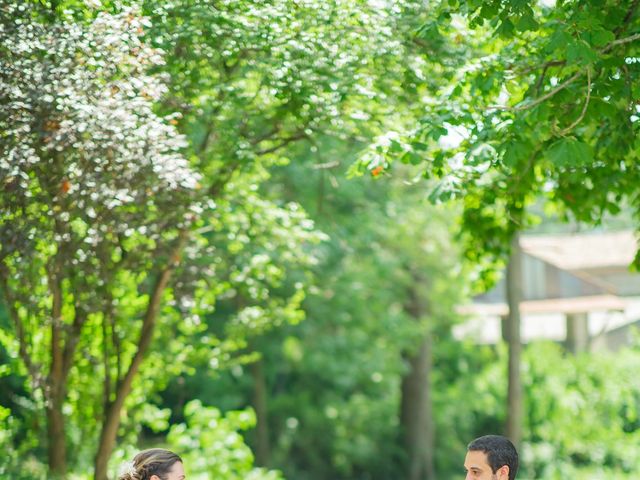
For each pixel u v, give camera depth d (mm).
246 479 15508
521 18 7625
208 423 15570
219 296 13133
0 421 12328
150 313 11562
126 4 9289
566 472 28516
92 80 8727
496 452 6277
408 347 29984
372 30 9430
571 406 29516
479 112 8789
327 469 33469
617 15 8000
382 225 25469
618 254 39375
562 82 8305
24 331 11500
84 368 12758
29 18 9000
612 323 39000
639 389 30266
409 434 32781
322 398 33281
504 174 10547
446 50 9766
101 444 11812
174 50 9664
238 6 9438
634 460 28578
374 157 8812
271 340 28922
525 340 38375
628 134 8422
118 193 8672
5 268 10023
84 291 10391
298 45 9203
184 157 10312
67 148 8789
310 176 20891
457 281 28297
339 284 25750
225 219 12758
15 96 8508
